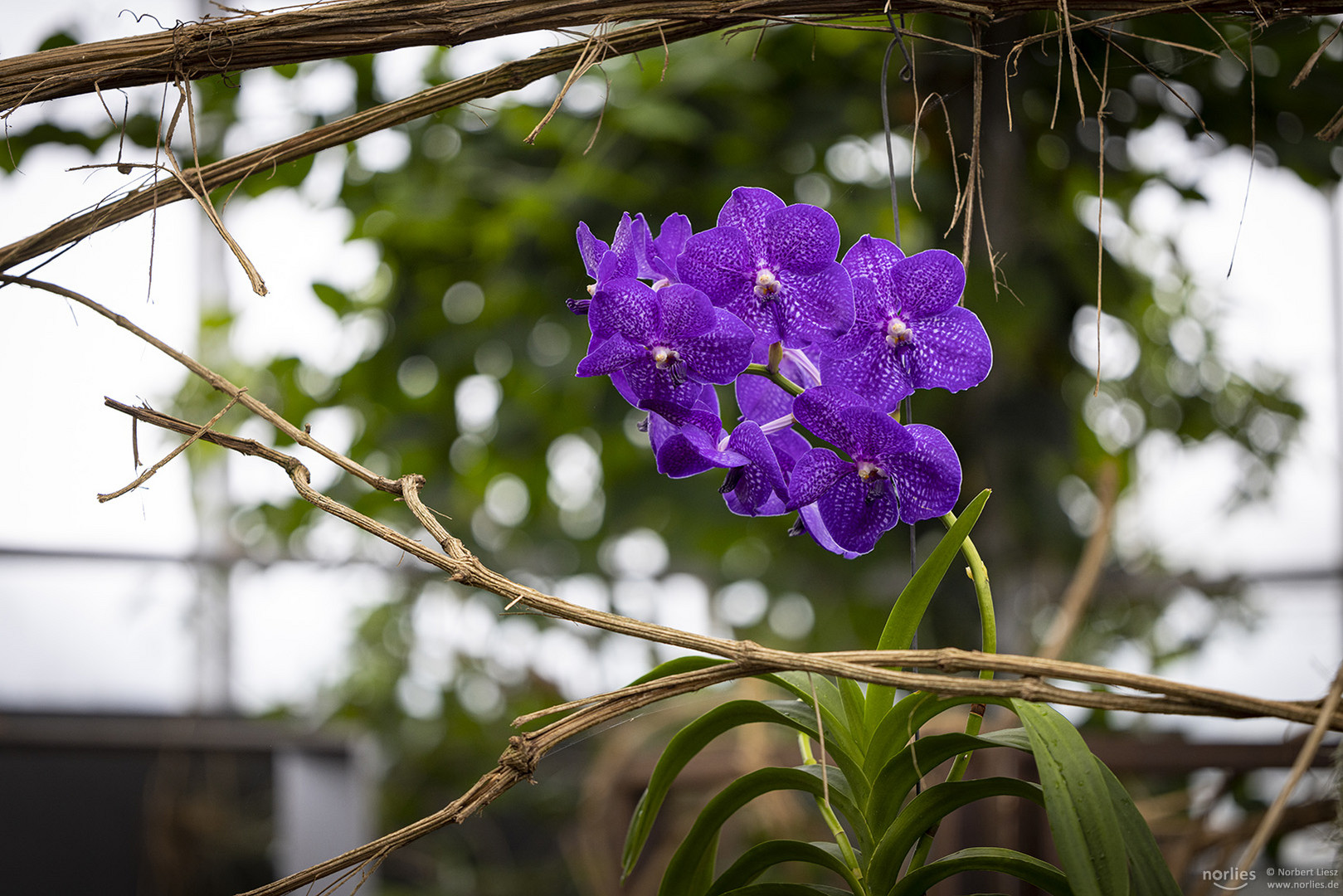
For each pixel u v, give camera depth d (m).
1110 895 0.85
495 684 3.98
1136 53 1.61
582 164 2.14
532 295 2.38
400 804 3.93
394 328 2.45
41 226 2.75
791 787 1.00
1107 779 0.92
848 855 0.96
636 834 1.02
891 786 0.96
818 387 0.96
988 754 1.50
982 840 1.50
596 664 3.88
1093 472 2.57
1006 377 2.20
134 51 0.94
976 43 0.98
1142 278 2.37
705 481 2.50
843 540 0.97
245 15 0.95
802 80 2.16
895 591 2.58
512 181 2.21
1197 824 1.84
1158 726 2.49
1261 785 2.08
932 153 1.99
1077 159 1.96
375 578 3.88
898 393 0.96
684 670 1.00
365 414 2.58
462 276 2.41
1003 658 0.87
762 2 0.96
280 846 2.94
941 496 0.95
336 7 0.95
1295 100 1.73
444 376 2.49
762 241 0.96
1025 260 2.03
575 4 0.95
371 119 0.96
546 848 4.06
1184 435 2.73
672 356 0.94
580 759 4.03
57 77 0.94
